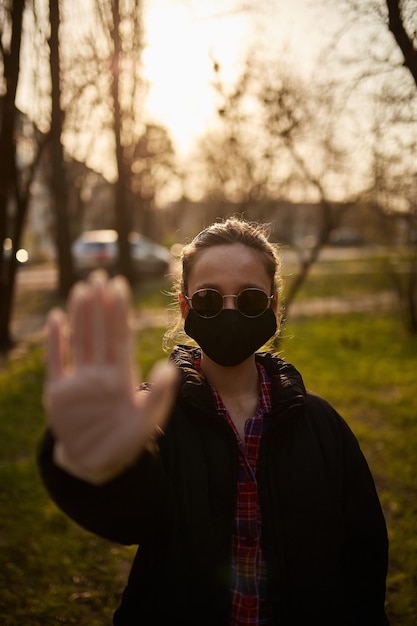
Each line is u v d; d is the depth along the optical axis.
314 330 11.53
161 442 1.26
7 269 9.51
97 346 0.76
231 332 1.31
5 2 5.10
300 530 1.26
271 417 1.33
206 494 1.24
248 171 9.52
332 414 1.44
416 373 7.80
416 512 3.77
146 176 20.45
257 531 1.24
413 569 3.08
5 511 3.76
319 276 20.42
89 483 0.92
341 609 1.29
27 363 8.26
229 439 1.28
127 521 1.00
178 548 1.21
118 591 2.98
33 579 3.09
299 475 1.29
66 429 0.76
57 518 3.69
